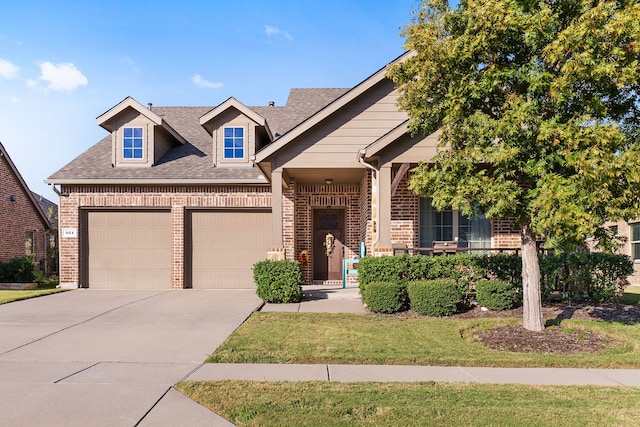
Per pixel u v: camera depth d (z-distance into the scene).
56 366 5.91
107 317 9.38
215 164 15.12
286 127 17.00
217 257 14.91
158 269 14.83
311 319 8.88
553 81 6.44
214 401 4.61
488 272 10.20
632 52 6.06
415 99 7.92
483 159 7.08
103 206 14.72
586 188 6.03
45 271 21.45
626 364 6.10
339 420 4.16
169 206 14.76
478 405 4.54
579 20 6.10
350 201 15.20
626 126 7.14
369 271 9.99
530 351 6.82
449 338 7.38
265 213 14.98
